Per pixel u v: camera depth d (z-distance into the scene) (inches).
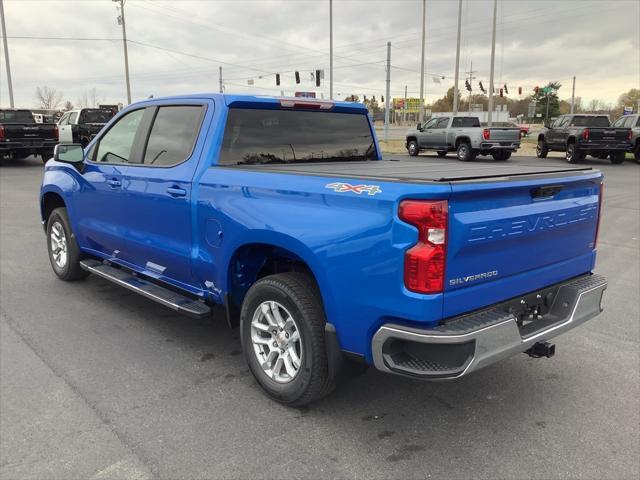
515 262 123.6
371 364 118.4
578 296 136.3
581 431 129.0
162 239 173.2
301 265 145.3
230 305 153.4
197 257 158.2
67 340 181.0
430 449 121.7
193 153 162.7
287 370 137.3
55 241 246.4
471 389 150.3
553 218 130.9
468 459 118.2
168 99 178.7
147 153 182.7
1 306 213.3
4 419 132.0
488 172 130.0
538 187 124.5
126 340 181.6
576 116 932.0
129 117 195.8
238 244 142.7
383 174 124.8
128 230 189.2
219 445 122.5
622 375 158.4
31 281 247.0
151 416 134.4
